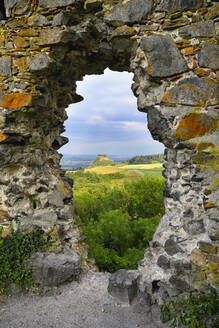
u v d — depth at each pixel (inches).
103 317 92.4
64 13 104.5
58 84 134.3
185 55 93.2
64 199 139.2
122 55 112.9
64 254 121.3
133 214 550.0
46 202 128.7
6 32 111.4
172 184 101.3
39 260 112.2
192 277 92.6
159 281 98.7
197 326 81.0
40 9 107.1
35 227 122.3
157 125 98.6
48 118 137.3
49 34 107.2
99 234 328.8
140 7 95.4
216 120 90.8
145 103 100.8
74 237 138.7
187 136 93.8
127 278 103.5
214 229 88.9
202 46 91.6
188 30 92.2
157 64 94.9
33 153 128.7
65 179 156.6
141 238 402.3
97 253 236.8
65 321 90.4
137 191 545.6
